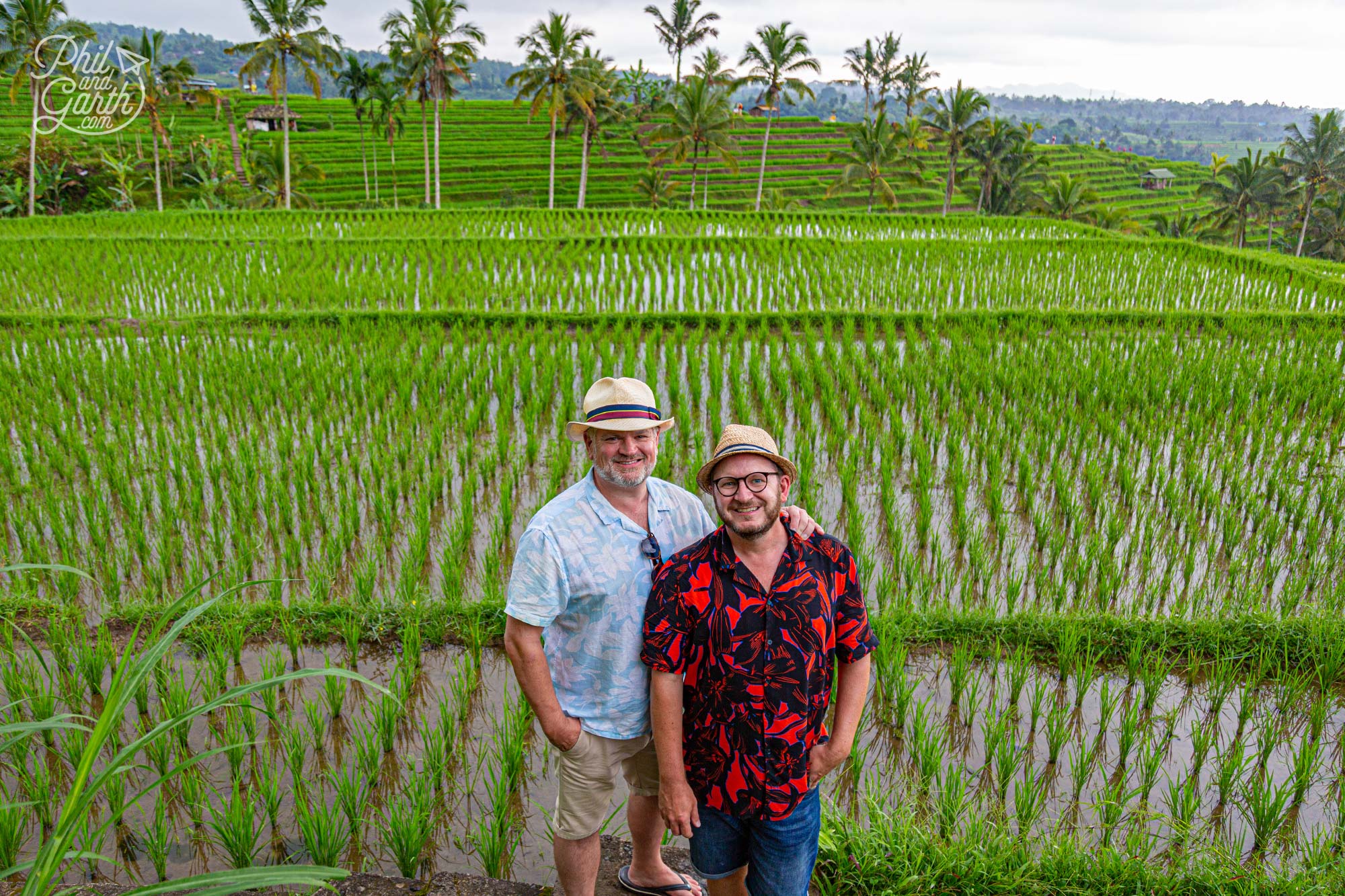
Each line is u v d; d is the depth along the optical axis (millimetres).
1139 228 55344
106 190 50156
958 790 4059
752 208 59625
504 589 6492
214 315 15539
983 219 31750
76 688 5109
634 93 84312
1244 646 5691
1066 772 4727
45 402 10672
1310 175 51562
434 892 3273
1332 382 11750
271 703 4703
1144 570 7094
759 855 2637
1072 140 114000
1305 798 4473
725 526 2484
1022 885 3398
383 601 6164
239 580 6863
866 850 3398
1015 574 7352
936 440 9734
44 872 1949
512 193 59375
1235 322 16141
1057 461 9062
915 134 64938
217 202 51062
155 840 3898
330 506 8266
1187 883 3453
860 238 27781
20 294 17891
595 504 2533
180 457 9047
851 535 7203
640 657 2572
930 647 5852
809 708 2490
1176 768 4734
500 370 12375
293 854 3910
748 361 13203
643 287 19219
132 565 7230
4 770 4379
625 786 4500
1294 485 8930
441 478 8539
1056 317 16266
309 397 11281
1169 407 11203
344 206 56594
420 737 4871
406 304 17984
